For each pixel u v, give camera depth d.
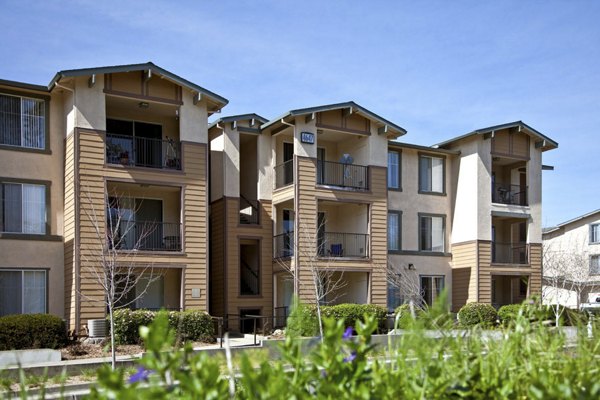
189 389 2.80
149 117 23.61
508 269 29.52
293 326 4.01
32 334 17.27
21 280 20.33
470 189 29.41
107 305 19.02
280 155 26.59
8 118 20.75
